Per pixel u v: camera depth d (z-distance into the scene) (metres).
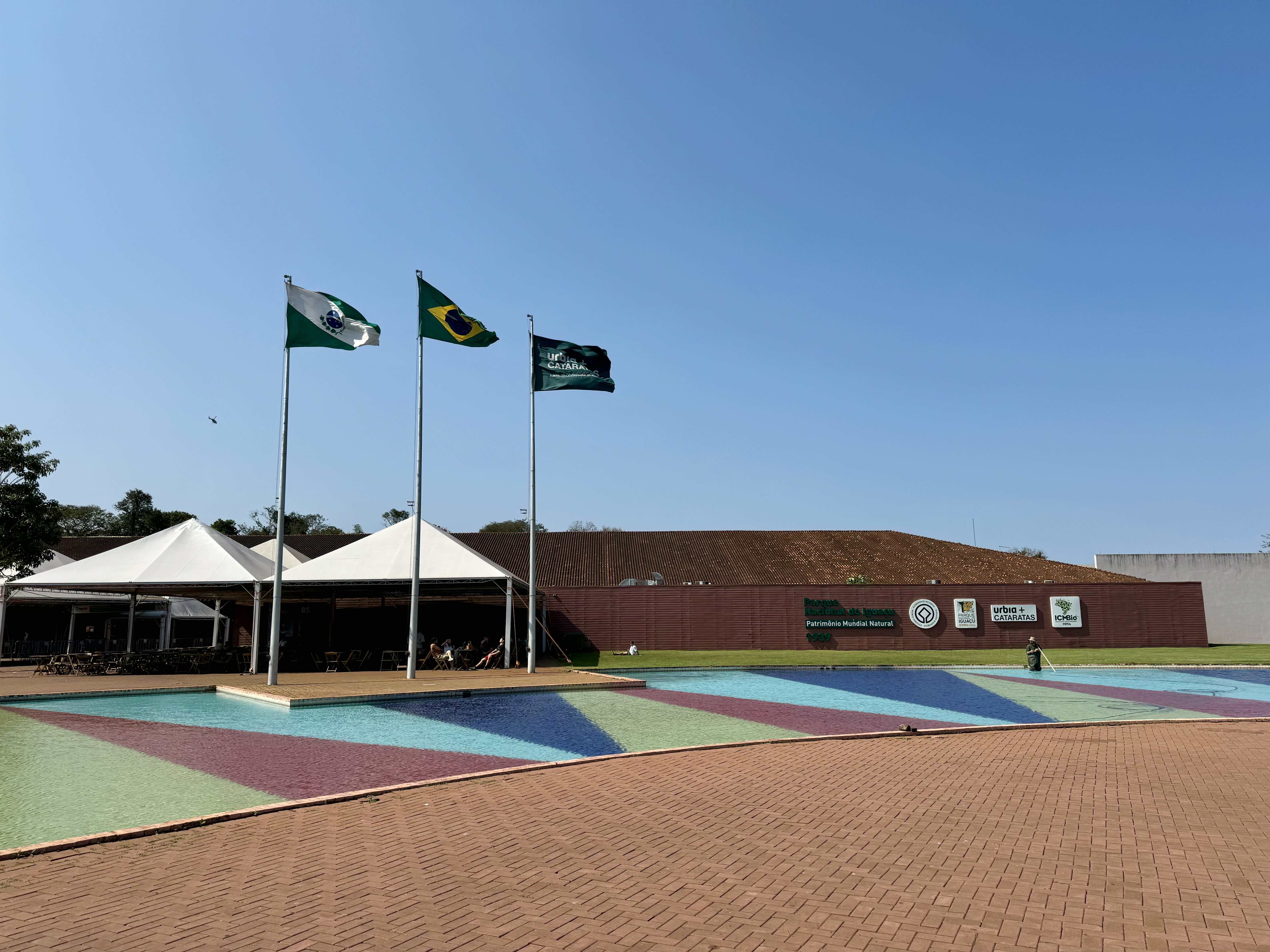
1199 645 39.66
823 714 18.03
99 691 20.16
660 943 5.32
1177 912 5.86
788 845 7.68
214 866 7.01
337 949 5.22
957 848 7.59
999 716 17.94
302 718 16.86
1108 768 11.63
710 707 19.12
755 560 50.41
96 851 7.48
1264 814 8.85
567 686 22.22
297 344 21.83
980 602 39.88
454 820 8.64
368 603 38.44
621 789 10.18
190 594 32.62
